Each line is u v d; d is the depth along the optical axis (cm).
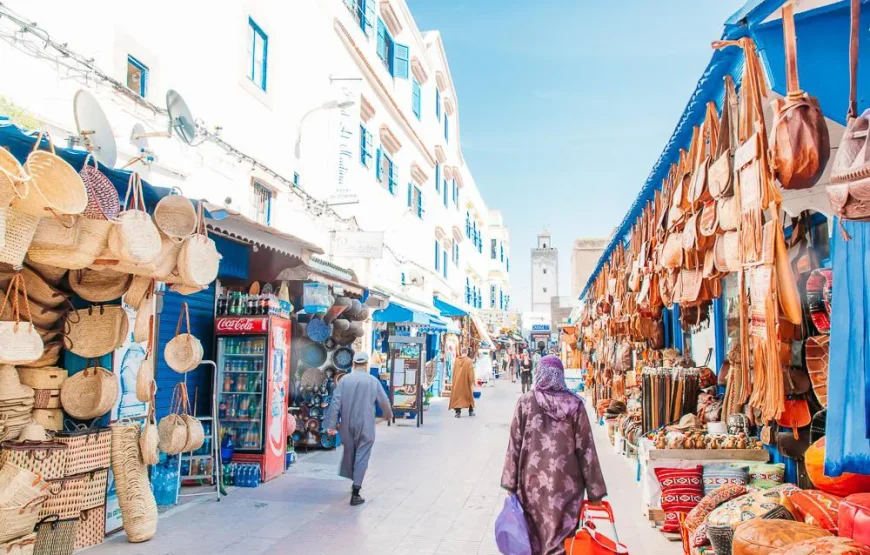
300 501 719
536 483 409
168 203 530
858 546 314
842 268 321
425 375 1781
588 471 410
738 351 650
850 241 314
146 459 570
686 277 583
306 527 617
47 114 602
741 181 406
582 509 408
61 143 610
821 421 438
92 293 554
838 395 317
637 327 963
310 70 1289
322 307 994
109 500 579
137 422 626
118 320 567
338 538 585
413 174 2153
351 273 1183
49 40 586
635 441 838
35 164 402
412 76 2150
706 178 489
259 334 827
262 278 920
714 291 571
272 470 834
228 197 878
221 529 602
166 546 548
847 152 271
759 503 424
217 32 936
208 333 852
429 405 1898
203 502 705
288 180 1155
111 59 698
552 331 4900
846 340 315
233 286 921
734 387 647
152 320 580
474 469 922
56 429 543
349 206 1483
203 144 880
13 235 407
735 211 420
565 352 2858
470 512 683
